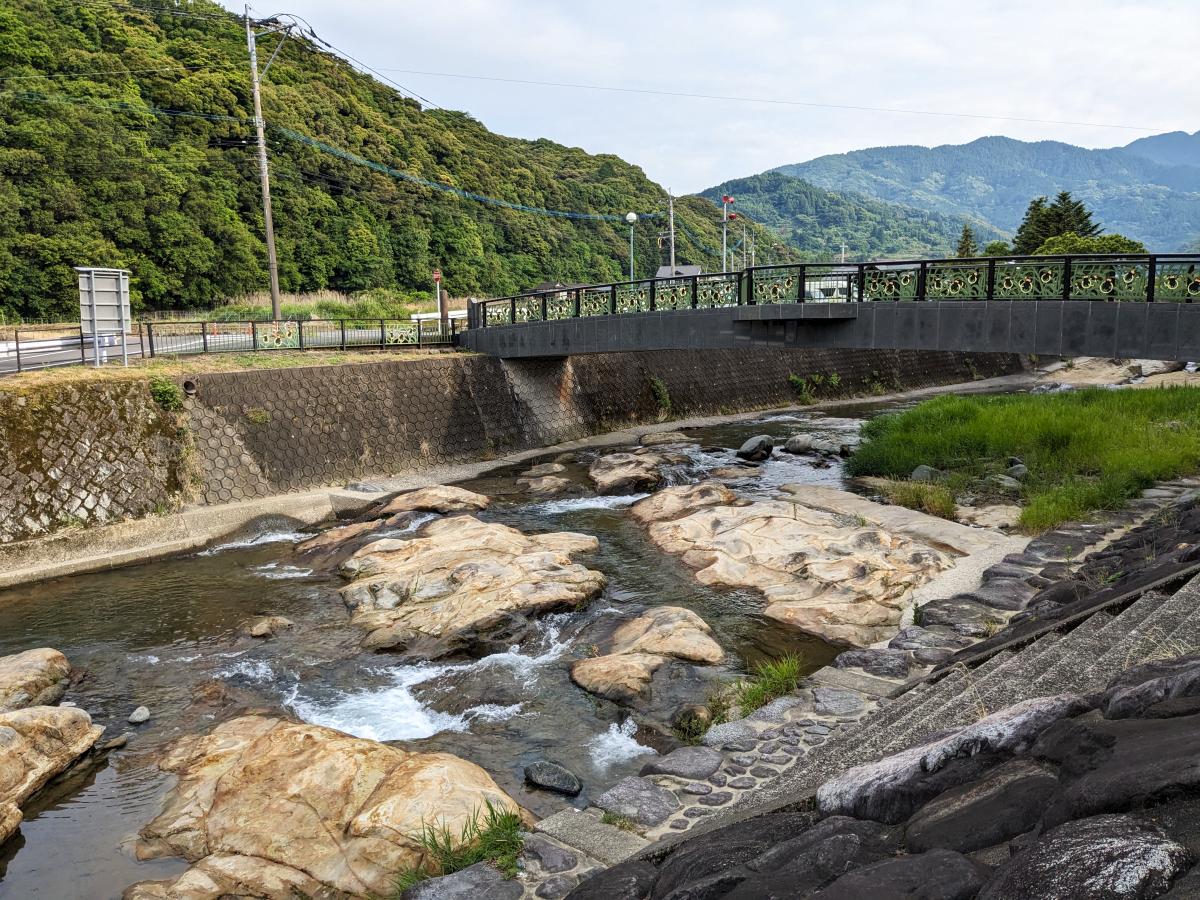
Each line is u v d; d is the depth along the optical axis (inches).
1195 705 134.6
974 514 642.8
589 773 316.8
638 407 1230.9
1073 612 326.0
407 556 560.7
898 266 702.5
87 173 1512.1
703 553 579.5
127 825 289.0
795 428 1204.5
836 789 172.1
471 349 1102.4
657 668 396.5
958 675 293.0
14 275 1365.7
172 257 1615.4
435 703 382.0
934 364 1784.0
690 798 255.6
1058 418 831.7
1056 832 101.7
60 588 556.4
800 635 447.2
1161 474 666.8
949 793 145.3
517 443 1027.9
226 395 768.3
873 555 537.3
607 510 738.2
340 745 295.9
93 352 795.4
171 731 363.3
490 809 246.2
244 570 591.8
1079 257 597.3
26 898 252.5
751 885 131.5
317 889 237.8
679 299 880.9
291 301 1829.5
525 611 459.2
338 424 844.0
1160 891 85.0
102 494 640.4
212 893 239.6
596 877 183.9
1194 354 554.3
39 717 331.3
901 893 107.8
